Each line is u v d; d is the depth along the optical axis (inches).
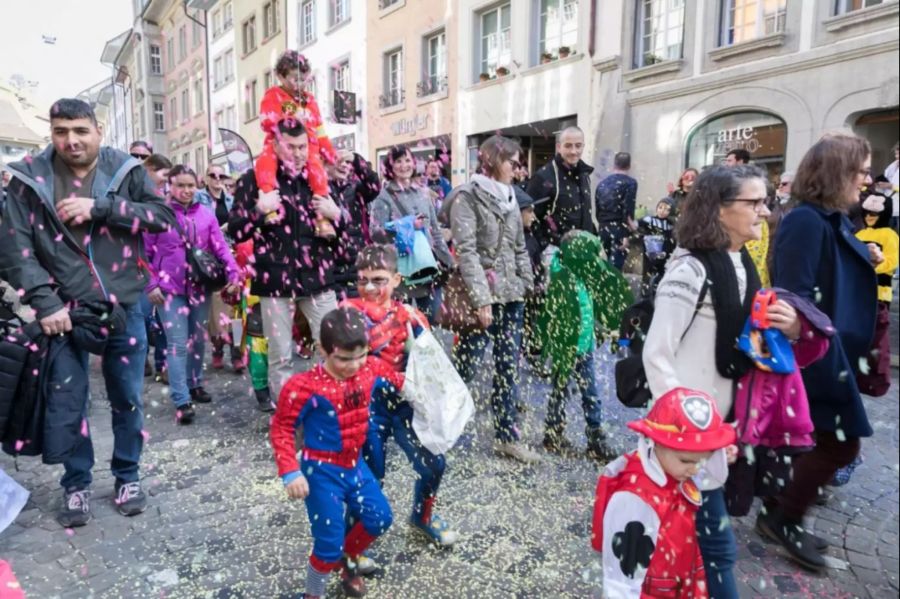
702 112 386.0
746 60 361.7
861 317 84.5
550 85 470.0
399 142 586.9
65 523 98.2
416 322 91.4
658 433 58.1
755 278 69.4
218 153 235.1
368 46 575.8
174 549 91.6
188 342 165.2
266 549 91.5
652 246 196.1
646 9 414.3
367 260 89.8
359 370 76.1
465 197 118.8
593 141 449.7
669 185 341.4
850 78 315.9
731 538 65.9
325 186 136.6
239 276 161.3
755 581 85.8
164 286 145.8
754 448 72.7
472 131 529.7
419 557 89.0
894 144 319.6
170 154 207.3
